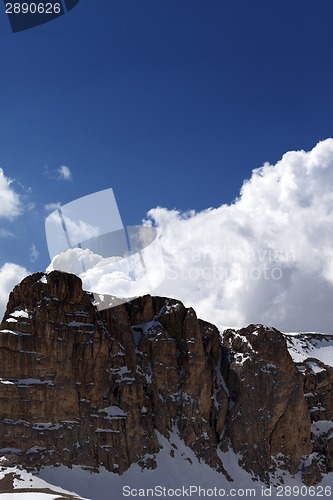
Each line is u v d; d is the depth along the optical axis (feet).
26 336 524.52
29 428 491.72
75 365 543.80
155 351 603.26
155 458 529.86
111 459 507.71
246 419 600.39
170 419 573.33
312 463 599.98
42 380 516.73
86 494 466.29
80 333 554.87
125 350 586.04
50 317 541.75
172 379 596.29
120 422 530.68
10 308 554.05
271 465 586.04
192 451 559.79
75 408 519.19
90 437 511.40
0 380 502.79
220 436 593.42
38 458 478.59
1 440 479.82
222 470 557.33
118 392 552.82
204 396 596.29
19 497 407.23
